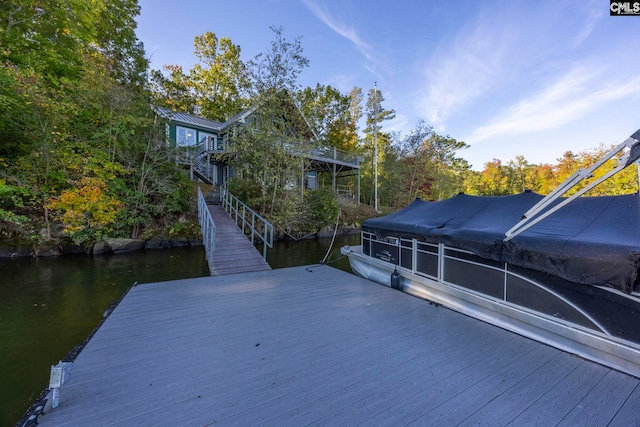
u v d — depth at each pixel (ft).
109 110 29.96
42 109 25.26
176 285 14.85
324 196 44.55
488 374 7.02
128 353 7.83
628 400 6.09
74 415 5.40
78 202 24.97
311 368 7.17
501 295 10.90
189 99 69.10
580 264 7.96
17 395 8.09
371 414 5.55
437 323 10.24
